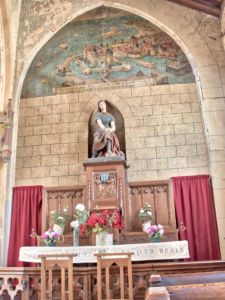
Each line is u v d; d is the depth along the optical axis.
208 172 10.80
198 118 11.49
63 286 6.34
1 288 7.52
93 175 10.22
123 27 13.06
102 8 13.12
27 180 11.50
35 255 8.30
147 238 9.63
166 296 2.25
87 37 13.12
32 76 12.84
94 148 10.75
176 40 12.17
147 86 12.11
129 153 11.38
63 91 12.50
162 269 7.45
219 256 9.73
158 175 11.02
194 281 3.50
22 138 12.05
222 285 2.68
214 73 11.43
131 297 6.33
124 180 10.16
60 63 12.91
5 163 11.09
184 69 12.15
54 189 10.98
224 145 10.59
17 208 11.02
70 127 11.98
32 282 7.68
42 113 12.30
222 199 10.09
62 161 11.59
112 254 6.53
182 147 11.22
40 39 12.70
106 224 8.91
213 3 11.50
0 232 10.41
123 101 12.03
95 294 7.59
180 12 12.32
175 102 11.78
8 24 12.21
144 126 11.63
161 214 10.35
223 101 11.08
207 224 10.05
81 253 8.09
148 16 12.42
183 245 8.07
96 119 11.20
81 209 9.19
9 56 12.19
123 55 12.70
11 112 11.49
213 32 11.93
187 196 10.41
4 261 10.36
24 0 13.04
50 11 12.89
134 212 10.45
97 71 12.60
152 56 12.52
